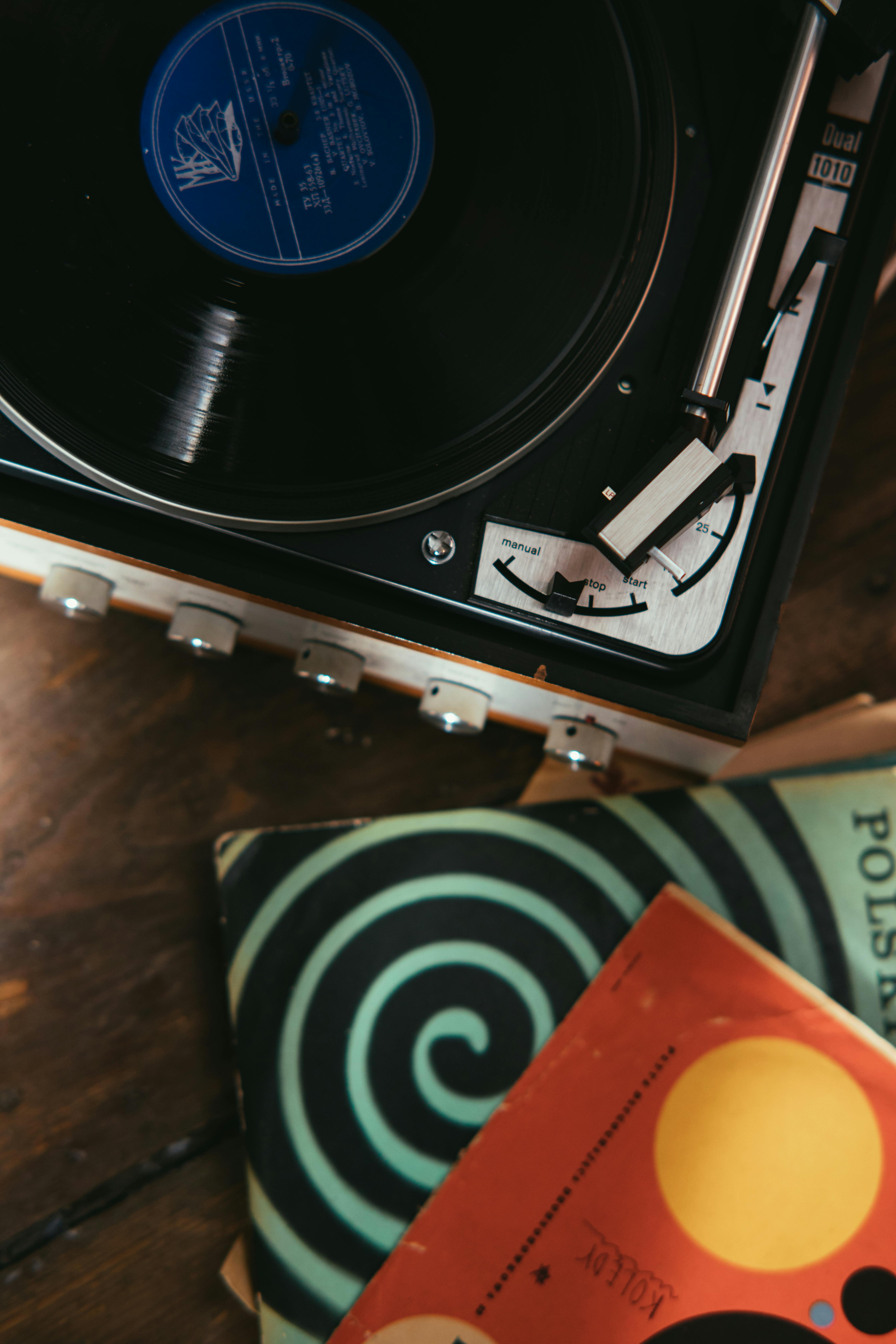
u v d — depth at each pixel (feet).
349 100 2.55
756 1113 2.77
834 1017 2.82
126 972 2.99
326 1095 2.85
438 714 2.75
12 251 2.39
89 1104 2.92
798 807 3.05
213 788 3.11
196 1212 2.86
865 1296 2.63
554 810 3.07
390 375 2.44
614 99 2.45
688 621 2.42
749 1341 2.60
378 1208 2.76
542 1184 2.73
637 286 2.44
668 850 3.03
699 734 2.45
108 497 2.44
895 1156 2.72
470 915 2.98
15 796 3.07
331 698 3.18
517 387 2.42
